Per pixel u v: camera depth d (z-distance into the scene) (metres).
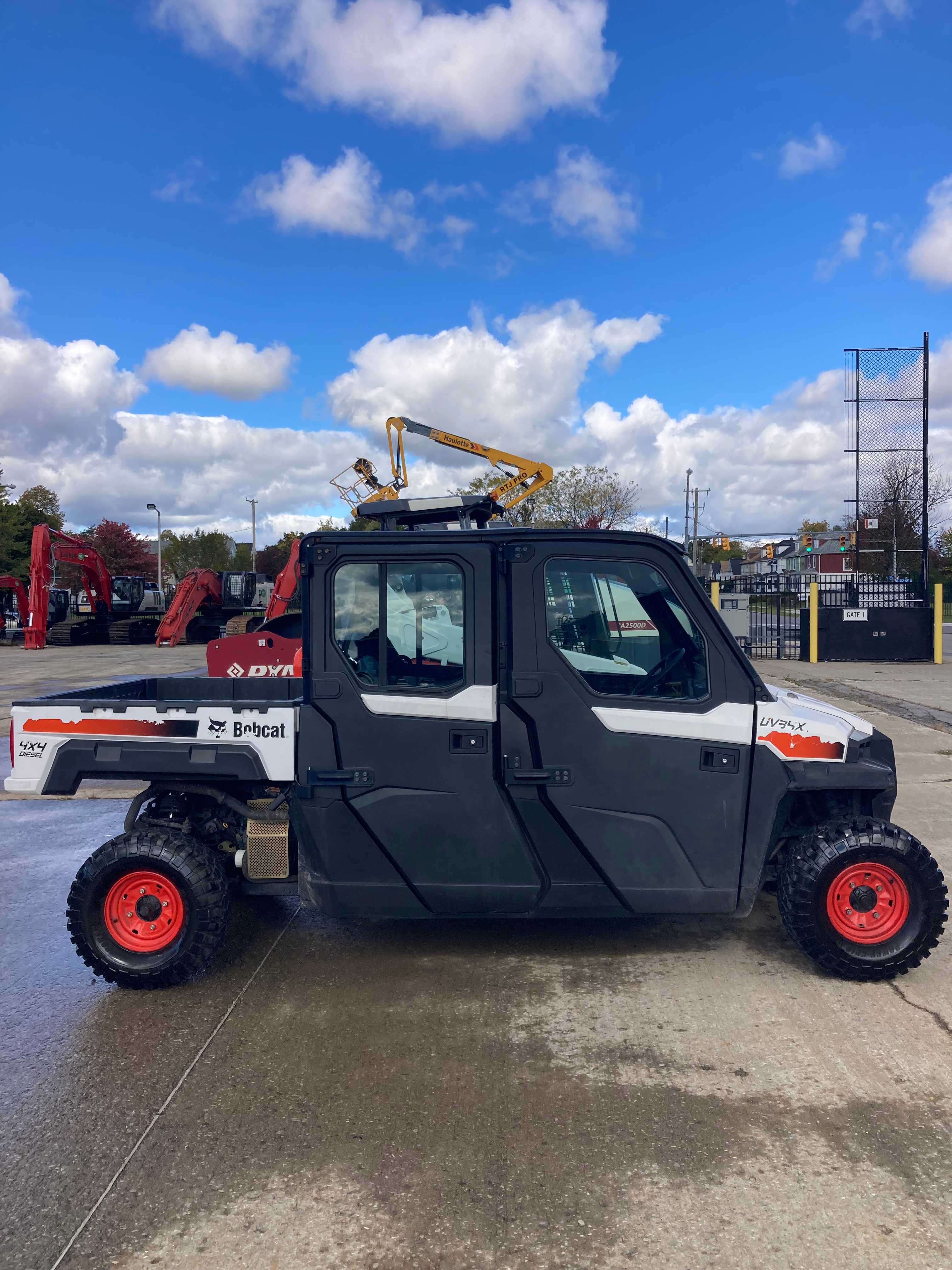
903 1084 3.02
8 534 53.66
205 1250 2.29
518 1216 2.39
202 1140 2.77
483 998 3.73
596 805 3.67
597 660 3.67
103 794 8.16
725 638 3.68
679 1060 3.20
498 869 3.71
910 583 19.52
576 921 4.61
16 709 3.91
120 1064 3.26
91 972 4.14
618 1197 2.46
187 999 3.79
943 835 6.08
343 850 3.74
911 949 3.71
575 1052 3.27
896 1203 2.42
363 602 3.69
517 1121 2.84
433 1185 2.53
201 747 3.83
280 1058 3.27
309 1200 2.48
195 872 3.77
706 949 4.22
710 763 3.67
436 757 3.68
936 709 11.91
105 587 32.62
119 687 4.91
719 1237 2.29
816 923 3.72
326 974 4.02
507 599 3.65
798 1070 3.12
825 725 3.71
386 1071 3.16
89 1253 2.29
